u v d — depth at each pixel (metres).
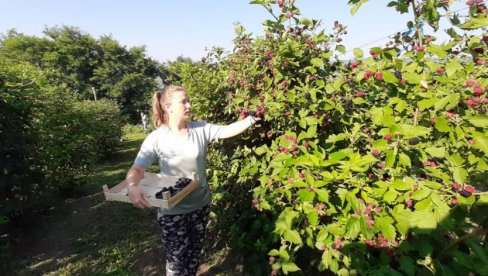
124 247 3.42
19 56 33.31
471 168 1.50
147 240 3.55
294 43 2.17
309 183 1.43
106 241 3.62
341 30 2.25
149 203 1.82
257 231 2.60
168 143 2.03
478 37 1.54
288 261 1.86
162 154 2.06
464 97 1.41
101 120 9.64
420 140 1.58
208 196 2.26
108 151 9.50
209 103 3.07
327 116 1.98
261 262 2.59
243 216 2.56
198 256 2.35
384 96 1.88
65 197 5.24
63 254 3.42
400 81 1.58
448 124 1.40
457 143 1.48
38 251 3.53
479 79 1.43
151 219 4.09
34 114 4.89
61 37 34.62
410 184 1.39
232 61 3.01
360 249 1.55
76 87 33.41
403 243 1.42
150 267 3.03
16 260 3.33
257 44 2.62
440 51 1.47
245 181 2.47
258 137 2.55
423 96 1.43
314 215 1.58
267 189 2.16
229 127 2.14
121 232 3.79
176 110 1.96
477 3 1.54
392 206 1.48
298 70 2.29
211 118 3.11
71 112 6.05
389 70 1.61
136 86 32.50
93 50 35.50
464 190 1.25
